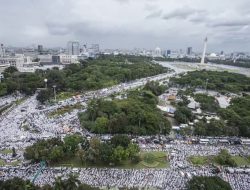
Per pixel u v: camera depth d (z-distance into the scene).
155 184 168.00
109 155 194.12
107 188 161.50
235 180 177.25
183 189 162.25
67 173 179.25
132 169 188.88
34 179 169.25
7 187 143.38
